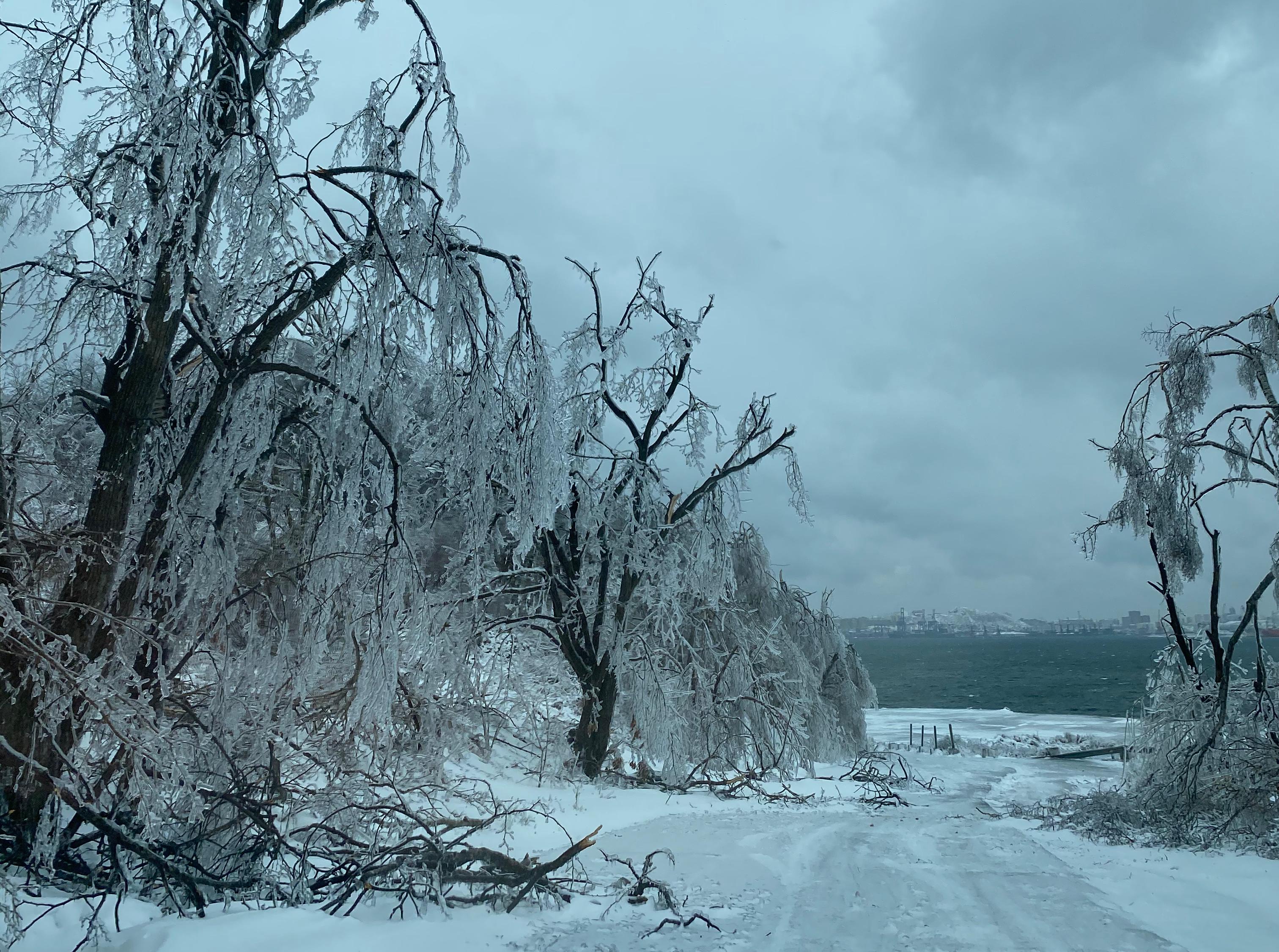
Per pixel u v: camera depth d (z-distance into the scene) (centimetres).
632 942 652
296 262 944
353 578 987
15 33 744
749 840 1126
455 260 932
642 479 1712
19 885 610
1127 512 1436
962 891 838
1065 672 12081
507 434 993
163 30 772
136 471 790
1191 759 1274
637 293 1764
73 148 784
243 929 553
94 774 713
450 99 955
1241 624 1332
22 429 784
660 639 1806
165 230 751
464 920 667
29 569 677
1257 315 1401
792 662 2155
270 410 1025
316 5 916
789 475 1778
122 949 529
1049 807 1461
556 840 1069
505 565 1609
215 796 711
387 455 1001
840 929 698
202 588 901
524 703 1538
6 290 731
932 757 2778
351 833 816
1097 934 684
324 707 1043
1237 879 888
